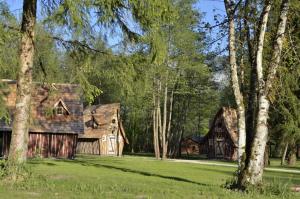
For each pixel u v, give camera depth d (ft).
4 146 146.92
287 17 56.54
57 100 158.51
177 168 117.19
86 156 182.91
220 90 216.54
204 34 66.95
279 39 54.80
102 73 56.59
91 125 220.23
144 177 78.38
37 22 51.37
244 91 70.13
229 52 60.64
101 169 99.14
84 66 56.18
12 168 49.42
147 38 50.31
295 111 103.76
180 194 46.88
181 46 160.45
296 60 58.18
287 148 201.87
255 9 61.11
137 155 228.02
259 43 55.62
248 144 64.95
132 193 45.88
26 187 45.96
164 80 179.52
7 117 55.88
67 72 59.52
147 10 47.65
